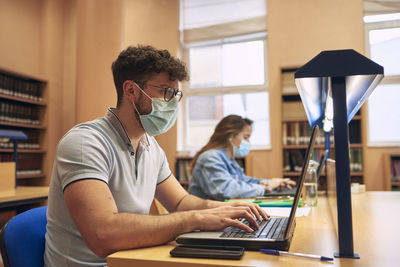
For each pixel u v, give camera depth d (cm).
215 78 475
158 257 73
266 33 444
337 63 73
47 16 487
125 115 111
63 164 91
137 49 112
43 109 459
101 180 89
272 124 423
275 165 418
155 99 108
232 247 76
